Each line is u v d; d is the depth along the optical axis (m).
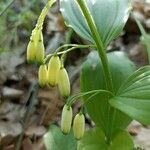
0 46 0.38
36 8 0.42
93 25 0.21
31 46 0.19
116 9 0.23
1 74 0.40
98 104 0.24
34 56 0.20
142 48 0.44
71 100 0.20
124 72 0.24
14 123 0.34
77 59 0.40
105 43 0.23
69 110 0.20
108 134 0.24
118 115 0.24
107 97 0.24
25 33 0.43
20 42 0.43
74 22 0.23
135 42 0.47
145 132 0.33
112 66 0.24
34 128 0.33
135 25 0.48
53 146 0.25
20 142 0.31
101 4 0.23
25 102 0.36
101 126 0.24
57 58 0.20
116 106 0.19
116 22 0.23
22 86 0.39
